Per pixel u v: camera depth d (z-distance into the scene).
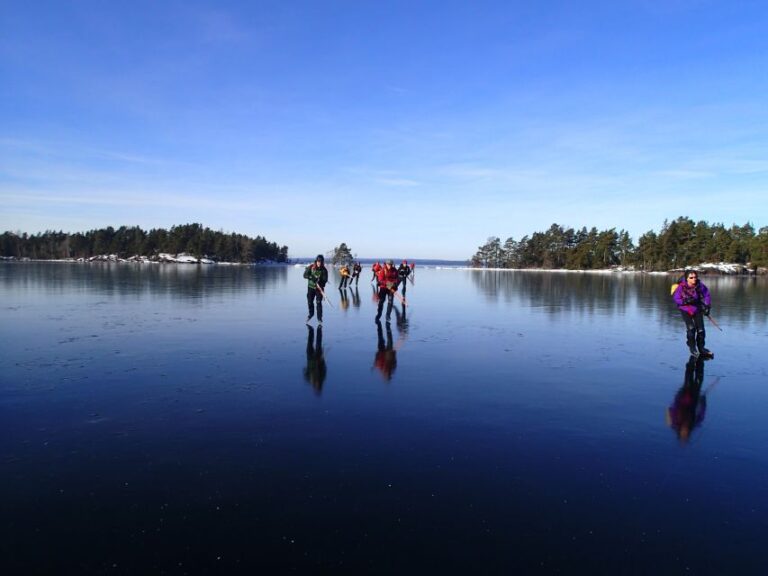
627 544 3.02
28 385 6.32
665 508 3.45
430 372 7.27
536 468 4.04
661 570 2.79
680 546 3.01
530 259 109.38
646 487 3.75
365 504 3.43
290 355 8.38
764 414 5.50
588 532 3.14
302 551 2.91
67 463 4.02
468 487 3.70
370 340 9.97
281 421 5.07
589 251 93.12
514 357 8.45
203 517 3.25
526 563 2.83
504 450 4.40
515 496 3.58
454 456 4.25
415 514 3.32
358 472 3.92
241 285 28.42
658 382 6.87
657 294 24.58
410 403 5.73
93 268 58.16
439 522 3.22
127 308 15.21
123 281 30.17
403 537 3.06
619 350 9.22
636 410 5.59
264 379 6.76
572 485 3.76
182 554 2.87
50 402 5.62
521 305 18.11
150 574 2.69
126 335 10.19
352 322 12.77
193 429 4.82
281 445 4.45
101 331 10.66
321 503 3.44
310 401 5.77
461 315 14.63
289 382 6.62
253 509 3.35
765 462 4.22
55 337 9.86
